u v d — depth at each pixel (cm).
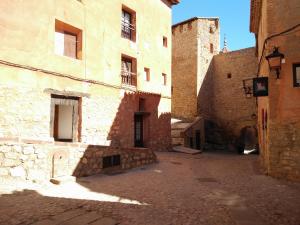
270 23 940
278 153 915
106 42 1334
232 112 2492
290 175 886
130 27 1545
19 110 963
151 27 1681
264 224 492
